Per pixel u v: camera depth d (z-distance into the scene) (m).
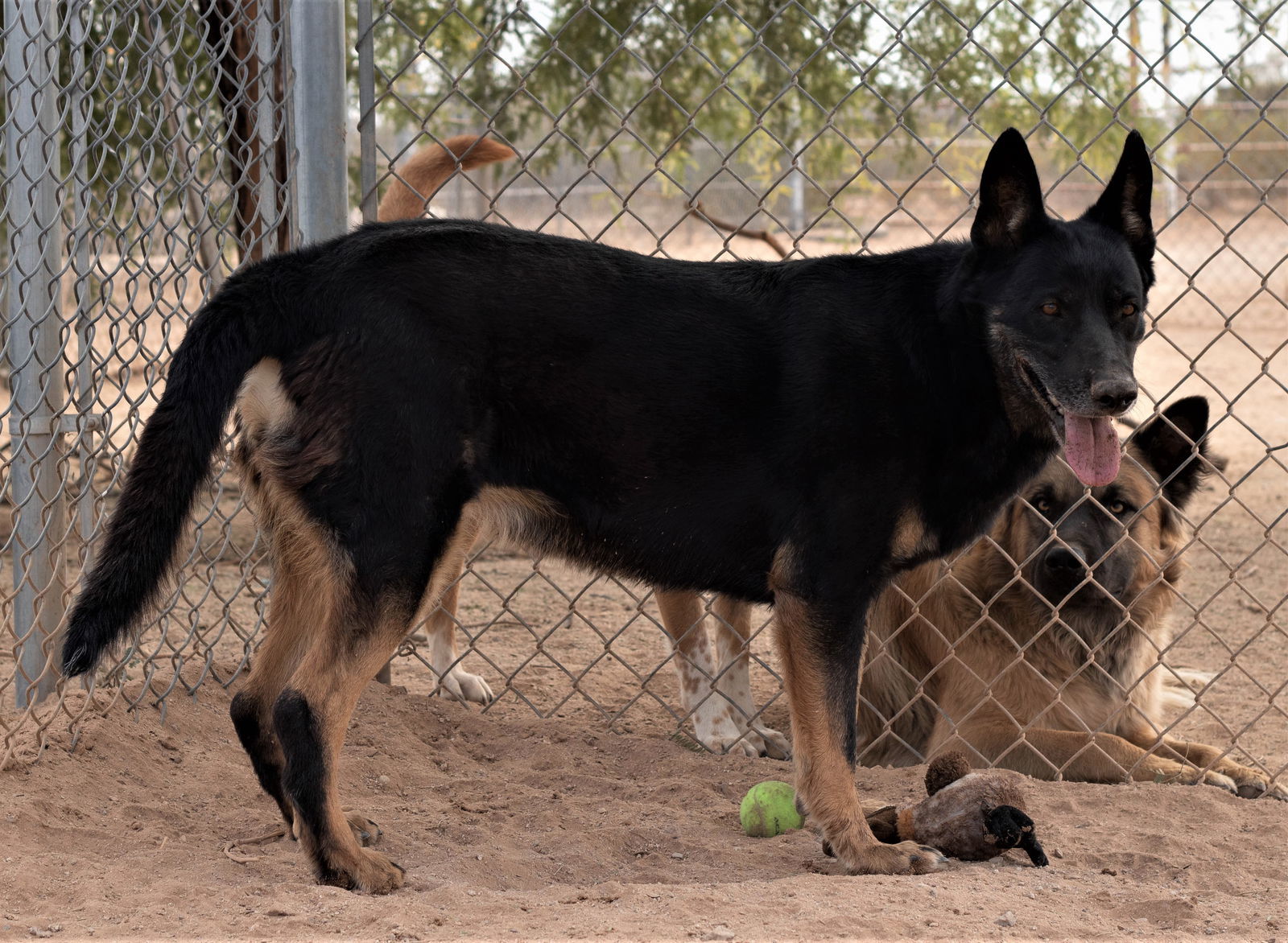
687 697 4.57
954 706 4.46
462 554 3.33
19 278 3.73
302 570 3.25
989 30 10.98
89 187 3.87
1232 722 4.96
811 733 3.14
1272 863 3.23
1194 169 25.59
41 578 3.82
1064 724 4.40
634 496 3.21
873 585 3.18
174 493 2.89
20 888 2.79
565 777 3.93
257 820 3.40
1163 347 17.64
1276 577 7.43
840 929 2.62
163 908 2.72
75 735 3.63
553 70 10.45
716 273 3.33
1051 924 2.71
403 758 3.99
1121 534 4.35
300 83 4.03
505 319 3.09
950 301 3.20
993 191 3.14
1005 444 3.25
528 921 2.67
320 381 2.97
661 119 11.09
